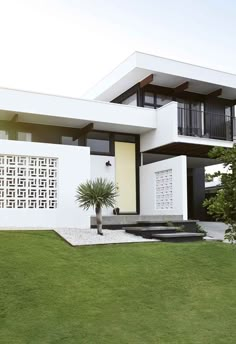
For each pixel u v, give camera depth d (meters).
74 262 7.20
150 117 14.44
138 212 15.05
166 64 14.48
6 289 5.71
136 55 14.04
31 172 10.80
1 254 7.22
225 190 3.55
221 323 5.04
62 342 4.29
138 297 5.80
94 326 4.76
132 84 15.74
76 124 14.01
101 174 14.41
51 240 8.70
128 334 4.59
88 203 9.76
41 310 5.14
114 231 10.72
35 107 12.70
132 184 15.07
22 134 13.79
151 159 16.95
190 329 4.82
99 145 14.63
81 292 5.82
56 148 11.06
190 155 16.11
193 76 14.92
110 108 13.79
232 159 3.52
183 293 6.09
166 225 11.88
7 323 4.73
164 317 5.16
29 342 4.26
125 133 15.18
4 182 10.46
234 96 16.95
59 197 10.96
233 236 3.56
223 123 16.66
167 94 15.85
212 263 7.68
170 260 7.70
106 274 6.68
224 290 6.30
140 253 8.07
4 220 10.27
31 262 6.94
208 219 18.41
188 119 15.98
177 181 13.05
